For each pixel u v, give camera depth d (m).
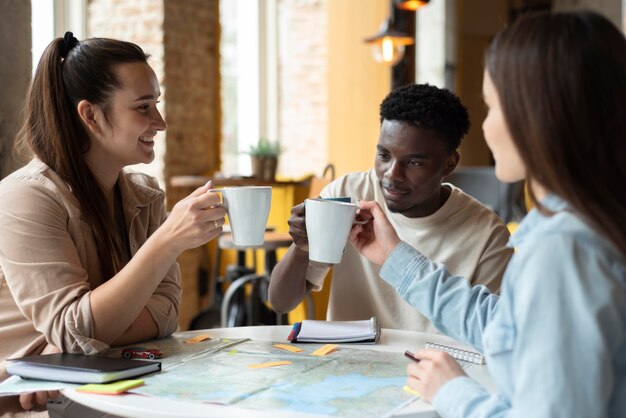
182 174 4.68
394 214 1.79
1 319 1.47
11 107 2.43
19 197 1.42
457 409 0.94
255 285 3.68
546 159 0.85
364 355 1.32
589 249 0.82
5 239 1.39
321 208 1.29
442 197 1.79
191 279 4.67
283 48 6.57
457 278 1.28
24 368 1.17
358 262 1.81
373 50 4.70
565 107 0.84
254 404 0.99
